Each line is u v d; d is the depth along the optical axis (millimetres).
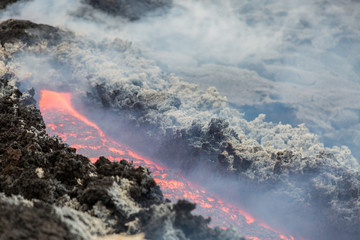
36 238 12008
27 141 22203
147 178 18359
